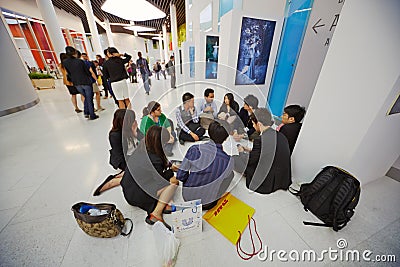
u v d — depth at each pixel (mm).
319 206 1240
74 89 3471
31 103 4121
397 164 1685
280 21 2680
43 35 7988
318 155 1457
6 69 3615
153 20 13141
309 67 2500
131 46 17984
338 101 1225
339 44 1129
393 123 1287
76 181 1657
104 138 2547
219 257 1029
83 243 1099
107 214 1065
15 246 1086
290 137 1651
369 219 1256
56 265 986
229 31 2490
